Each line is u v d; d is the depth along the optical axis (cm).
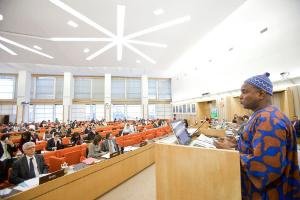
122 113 1902
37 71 1603
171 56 986
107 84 1802
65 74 1678
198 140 141
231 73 977
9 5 481
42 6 489
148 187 427
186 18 575
